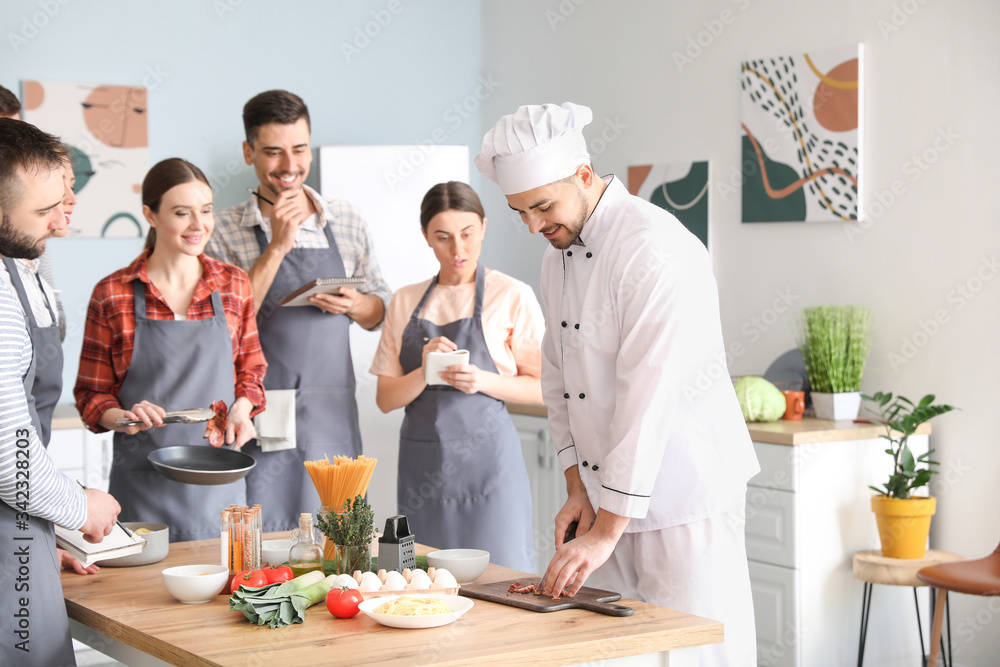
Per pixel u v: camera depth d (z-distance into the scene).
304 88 4.74
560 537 1.98
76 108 4.23
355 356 4.57
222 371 2.53
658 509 1.91
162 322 2.48
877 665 3.31
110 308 2.48
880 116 3.48
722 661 1.92
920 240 3.37
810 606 3.18
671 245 1.81
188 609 1.68
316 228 3.10
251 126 2.88
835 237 3.64
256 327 2.74
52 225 1.70
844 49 3.56
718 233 4.07
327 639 1.48
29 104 4.15
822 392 3.47
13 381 1.59
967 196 3.23
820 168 3.66
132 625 1.58
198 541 2.26
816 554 3.19
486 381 2.80
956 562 2.83
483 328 2.89
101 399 2.44
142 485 2.44
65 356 4.24
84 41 4.26
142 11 4.36
